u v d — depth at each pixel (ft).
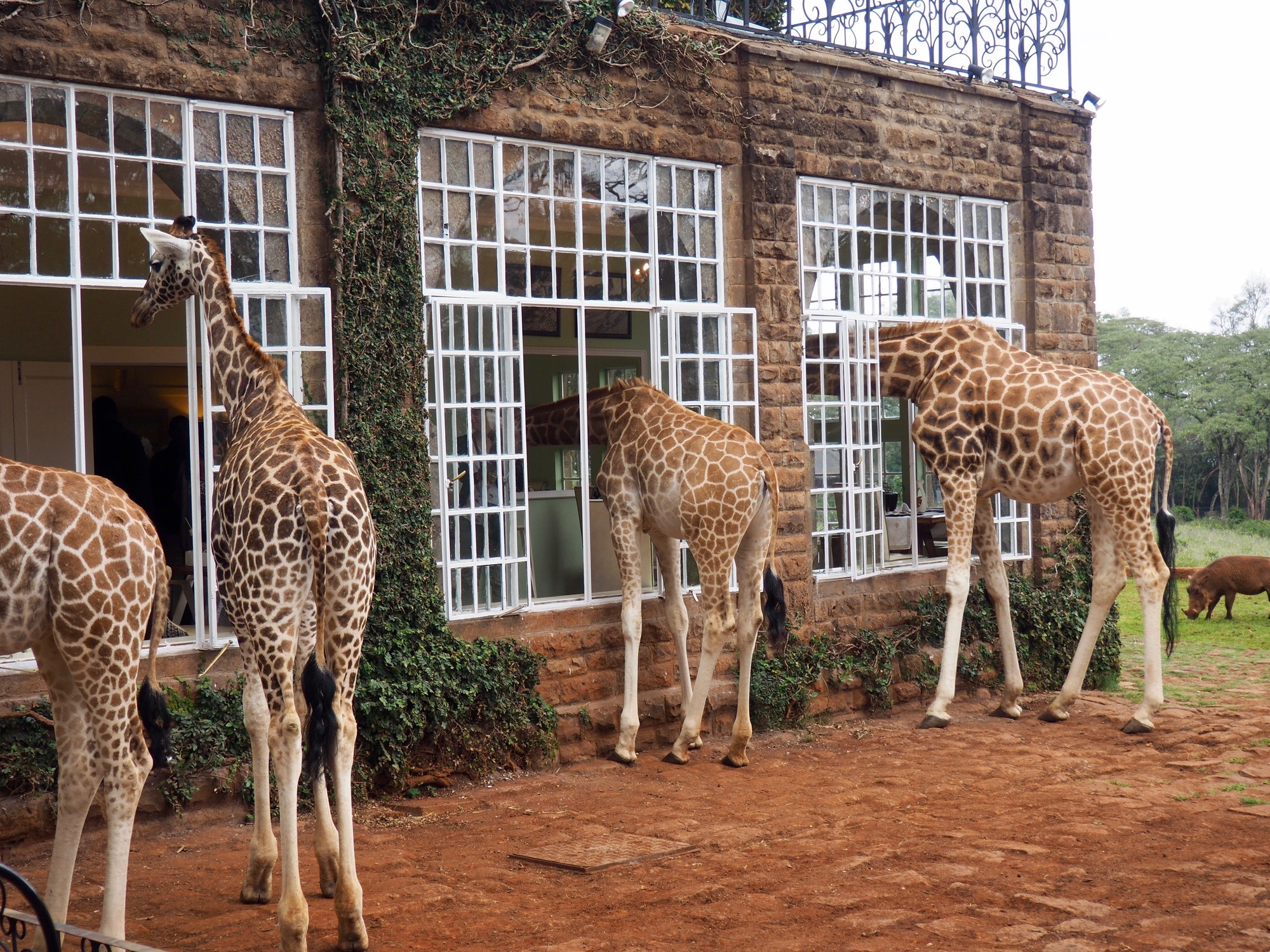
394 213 22.29
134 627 14.17
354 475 15.16
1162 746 25.32
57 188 19.77
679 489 23.38
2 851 17.92
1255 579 45.01
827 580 28.71
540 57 24.27
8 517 13.43
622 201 26.17
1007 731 27.35
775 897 15.69
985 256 32.78
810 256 29.12
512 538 23.82
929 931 14.24
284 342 21.50
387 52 22.34
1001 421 27.50
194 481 20.45
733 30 28.22
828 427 29.12
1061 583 32.89
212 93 20.84
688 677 25.21
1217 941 13.71
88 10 19.69
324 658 14.06
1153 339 156.04
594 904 15.58
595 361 34.99
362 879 16.80
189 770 19.70
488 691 22.99
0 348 30.37
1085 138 34.27
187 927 15.05
